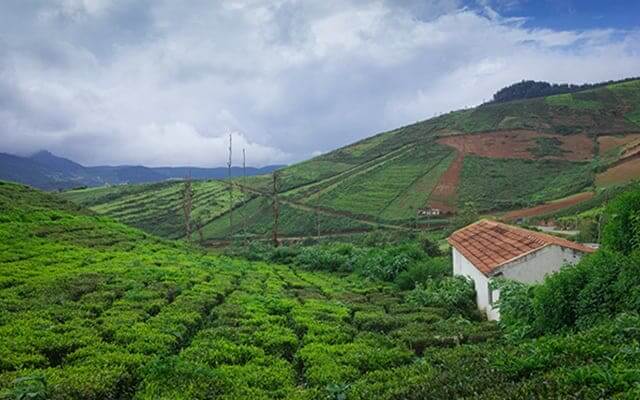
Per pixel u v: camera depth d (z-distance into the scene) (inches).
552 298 548.1
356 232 3272.6
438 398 345.7
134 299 796.0
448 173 4311.0
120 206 4205.2
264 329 679.1
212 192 4559.5
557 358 361.4
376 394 409.1
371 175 4537.4
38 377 440.5
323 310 815.7
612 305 495.2
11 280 841.5
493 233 1094.4
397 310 869.8
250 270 1331.2
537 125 5506.9
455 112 6761.8
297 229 3427.7
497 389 327.0
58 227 1432.1
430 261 1283.2
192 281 989.8
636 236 545.3
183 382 462.3
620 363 319.6
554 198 3393.2
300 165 5753.0
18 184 1941.4
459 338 642.2
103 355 524.4
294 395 450.6
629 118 5482.3
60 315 668.7
